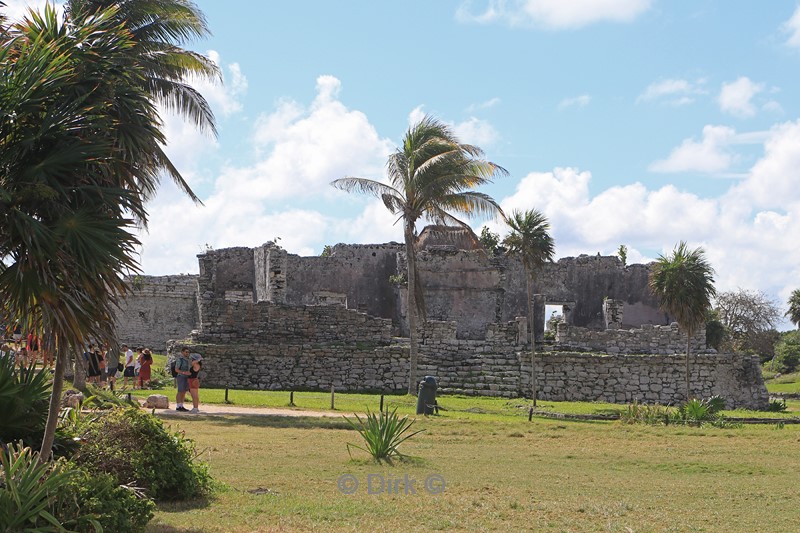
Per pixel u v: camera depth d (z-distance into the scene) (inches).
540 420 1010.1
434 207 1216.2
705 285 1370.6
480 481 573.0
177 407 924.0
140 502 386.3
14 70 369.7
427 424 884.6
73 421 466.0
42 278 358.6
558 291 1910.7
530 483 574.2
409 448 726.5
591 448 769.6
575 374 1427.2
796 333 3265.3
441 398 1294.3
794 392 2177.7
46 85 370.6
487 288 1829.5
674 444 809.5
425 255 1819.6
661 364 1445.6
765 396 1453.0
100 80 397.7
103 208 385.7
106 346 383.2
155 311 1899.6
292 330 1451.8
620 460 700.0
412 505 483.5
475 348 1488.7
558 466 660.7
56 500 357.7
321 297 1820.9
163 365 1494.8
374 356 1391.5
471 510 475.5
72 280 367.2
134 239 381.4
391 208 1230.9
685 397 1438.2
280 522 425.4
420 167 1179.3
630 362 1441.9
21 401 422.0
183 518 426.0
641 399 1429.6
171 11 947.3
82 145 375.6
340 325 1467.8
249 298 1835.6
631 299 1918.1
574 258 1923.0
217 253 1868.8
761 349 3029.0
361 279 1859.0
